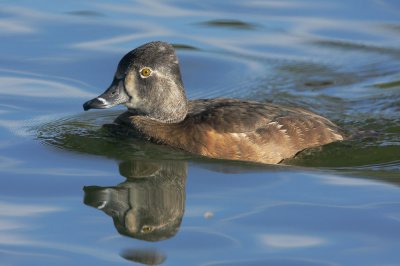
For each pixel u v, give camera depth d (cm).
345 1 2119
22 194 1210
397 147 1389
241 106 1384
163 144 1368
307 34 1959
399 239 1074
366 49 1884
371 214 1143
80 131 1465
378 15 2050
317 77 1753
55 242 1067
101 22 1980
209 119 1348
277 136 1337
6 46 1853
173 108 1387
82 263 1012
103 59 1802
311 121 1384
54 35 1912
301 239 1076
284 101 1642
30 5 2072
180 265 1009
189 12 2061
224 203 1183
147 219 1138
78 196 1207
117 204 1180
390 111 1590
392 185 1242
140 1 2119
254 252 1041
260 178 1265
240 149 1321
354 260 1024
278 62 1825
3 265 1006
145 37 1903
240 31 1969
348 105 1623
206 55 1842
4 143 1407
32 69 1759
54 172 1290
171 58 1381
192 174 1280
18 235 1084
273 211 1154
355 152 1363
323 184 1245
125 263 1013
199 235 1088
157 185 1246
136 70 1377
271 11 2084
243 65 1805
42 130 1473
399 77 1753
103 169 1304
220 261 1020
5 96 1631
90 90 1681
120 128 1435
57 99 1633
